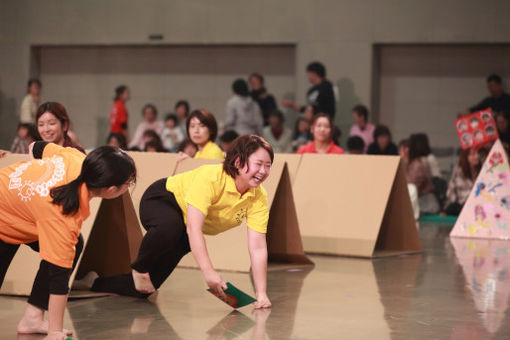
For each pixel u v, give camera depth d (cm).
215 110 1216
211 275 336
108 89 1256
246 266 473
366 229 557
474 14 1066
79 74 1263
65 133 408
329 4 1116
